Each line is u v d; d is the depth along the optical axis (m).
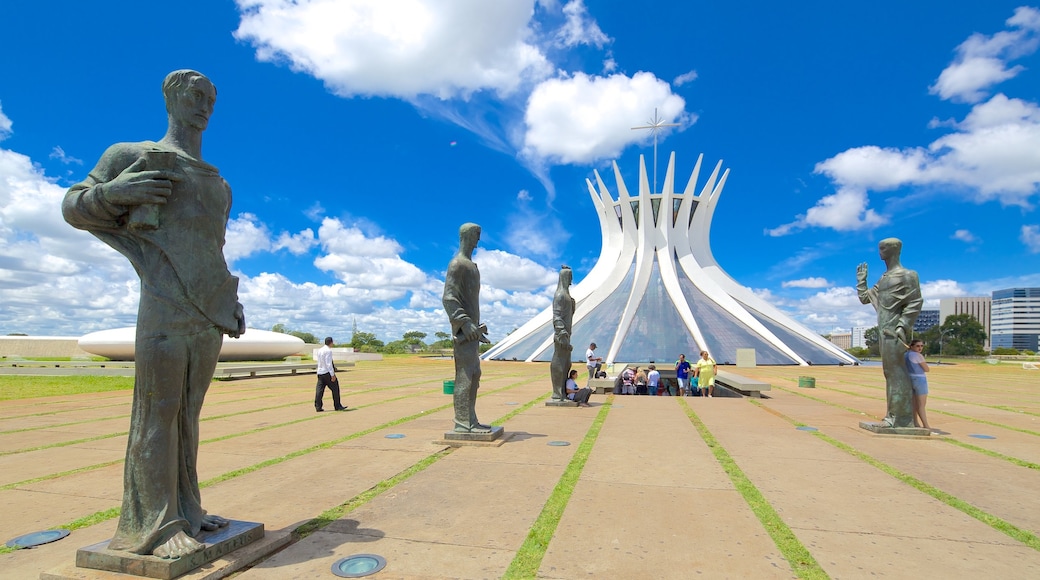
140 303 4.06
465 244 9.05
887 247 9.78
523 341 42.06
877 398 15.87
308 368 29.36
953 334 81.81
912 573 4.12
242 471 7.07
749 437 9.36
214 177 4.31
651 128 45.50
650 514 5.40
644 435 9.52
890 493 6.11
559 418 11.57
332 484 6.46
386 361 45.09
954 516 5.37
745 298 44.56
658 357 34.91
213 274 4.23
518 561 4.32
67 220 4.01
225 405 14.29
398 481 6.58
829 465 7.37
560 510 5.52
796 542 4.70
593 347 20.61
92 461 7.82
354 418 11.69
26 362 33.28
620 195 45.81
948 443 8.93
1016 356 77.69
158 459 4.00
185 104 4.25
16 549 4.60
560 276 13.84
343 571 4.13
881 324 9.85
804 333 40.81
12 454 8.30
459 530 4.98
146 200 3.81
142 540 3.87
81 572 3.84
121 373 25.91
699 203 45.62
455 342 8.95
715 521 5.20
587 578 4.02
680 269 44.84
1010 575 4.11
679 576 4.06
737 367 32.75
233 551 4.25
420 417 11.77
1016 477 6.80
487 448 8.38
